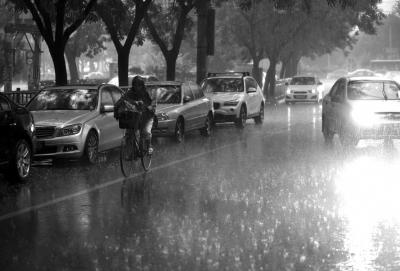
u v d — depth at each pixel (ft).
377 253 25.20
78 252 25.34
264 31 162.09
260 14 157.48
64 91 54.49
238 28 163.53
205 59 96.37
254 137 71.82
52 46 73.31
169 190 38.86
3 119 40.93
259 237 27.68
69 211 33.12
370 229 29.12
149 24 102.12
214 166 48.96
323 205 34.30
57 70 73.41
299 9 153.79
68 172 46.57
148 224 30.09
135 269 23.13
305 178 43.01
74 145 49.32
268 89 178.60
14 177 41.83
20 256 24.82
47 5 74.33
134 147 44.42
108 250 25.63
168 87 69.21
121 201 35.60
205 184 40.91
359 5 166.09
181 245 26.37
